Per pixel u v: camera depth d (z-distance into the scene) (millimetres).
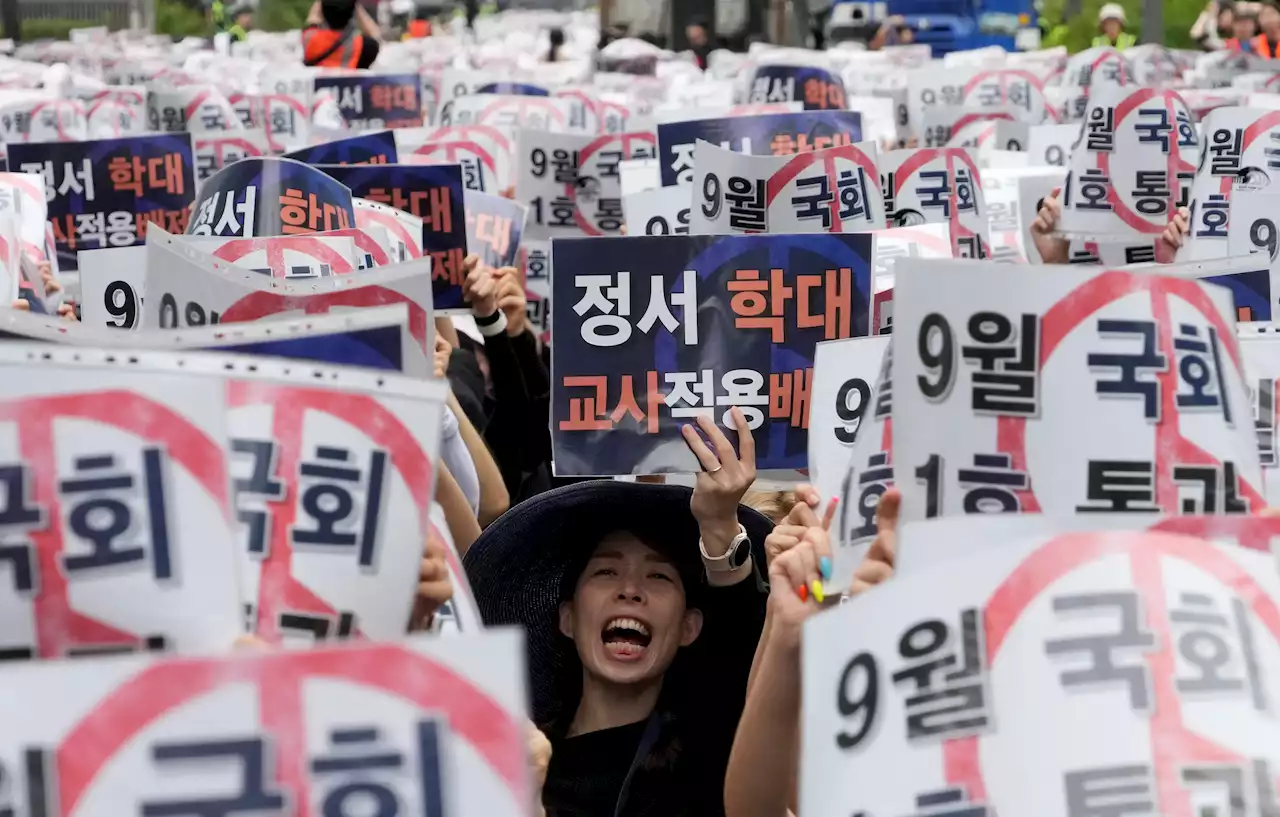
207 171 22312
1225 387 6582
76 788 4602
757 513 9734
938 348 6613
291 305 8727
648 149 21359
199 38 78000
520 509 9469
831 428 9312
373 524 6027
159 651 5445
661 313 11047
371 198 14586
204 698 4652
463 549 10500
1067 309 6555
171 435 5492
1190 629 5402
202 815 4625
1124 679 5371
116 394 5484
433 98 45344
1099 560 5496
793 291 11070
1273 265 12094
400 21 82688
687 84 46500
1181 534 5602
